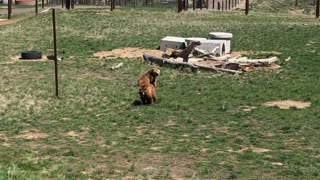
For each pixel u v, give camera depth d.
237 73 29.31
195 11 62.78
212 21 51.81
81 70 31.45
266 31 44.91
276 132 18.83
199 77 28.83
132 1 82.44
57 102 23.89
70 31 46.25
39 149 17.02
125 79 28.94
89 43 40.66
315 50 36.56
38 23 50.72
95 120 20.92
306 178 13.98
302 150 16.64
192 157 15.90
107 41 41.34
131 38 42.34
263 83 27.19
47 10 63.62
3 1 95.56
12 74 30.34
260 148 16.91
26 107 23.03
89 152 16.55
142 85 23.30
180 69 30.59
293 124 19.69
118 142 17.78
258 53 35.41
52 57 35.09
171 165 15.12
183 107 22.56
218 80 28.06
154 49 37.62
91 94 25.34
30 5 88.19
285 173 14.32
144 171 14.57
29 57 35.22
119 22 50.69
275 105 22.72
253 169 14.70
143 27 47.81
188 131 19.08
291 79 28.16
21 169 14.09
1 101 23.95
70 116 21.64
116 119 20.94
